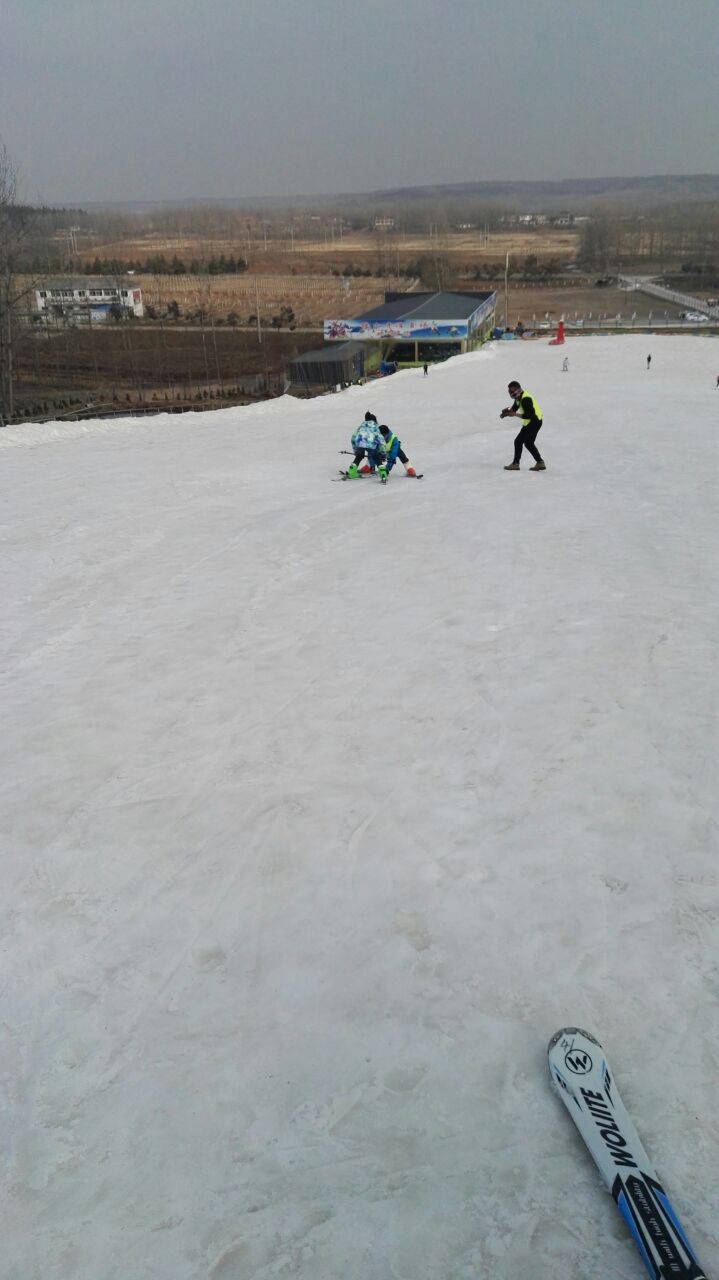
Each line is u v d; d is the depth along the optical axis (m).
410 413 23.81
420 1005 3.09
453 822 4.14
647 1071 2.77
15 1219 2.39
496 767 4.60
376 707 5.38
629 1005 3.04
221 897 3.71
